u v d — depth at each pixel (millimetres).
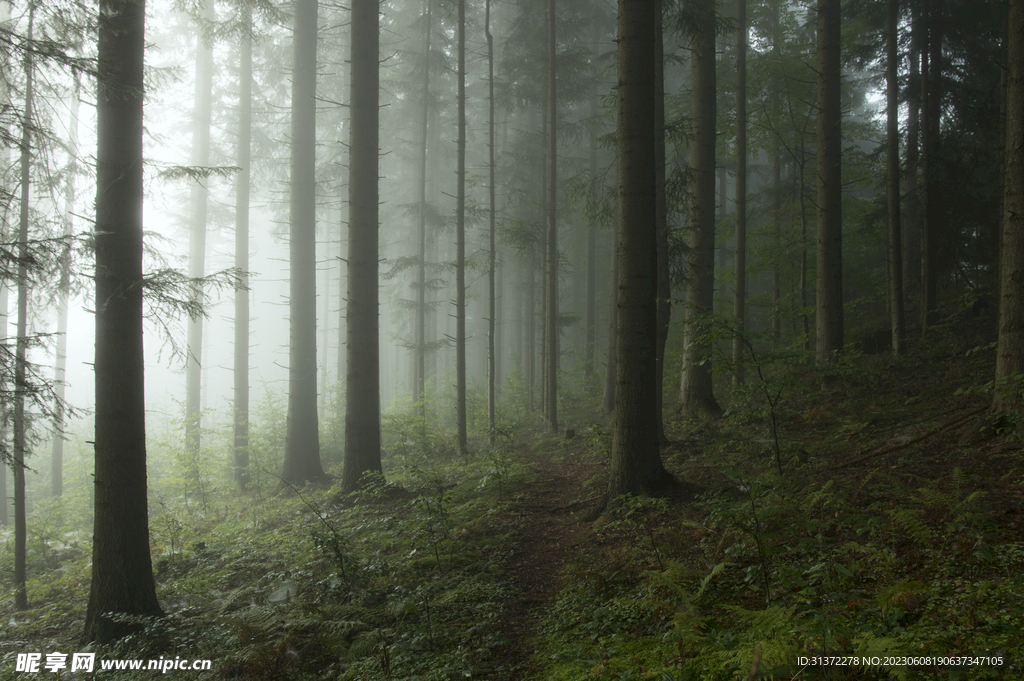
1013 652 3189
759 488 6789
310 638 5676
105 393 6762
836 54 13469
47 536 11312
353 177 11484
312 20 15852
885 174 16875
